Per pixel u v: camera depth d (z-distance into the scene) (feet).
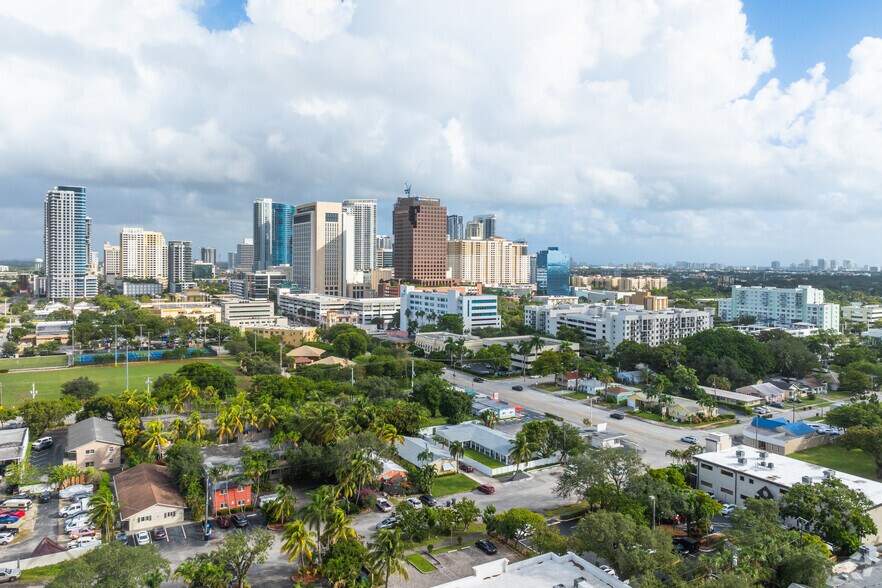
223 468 385.50
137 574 243.19
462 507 348.38
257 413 494.59
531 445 457.68
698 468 416.26
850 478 377.09
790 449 495.00
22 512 370.73
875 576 291.38
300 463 420.77
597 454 379.55
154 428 450.30
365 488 398.42
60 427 557.74
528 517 335.06
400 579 299.38
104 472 439.63
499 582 243.19
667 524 363.76
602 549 279.49
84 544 331.16
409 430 515.91
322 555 311.27
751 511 314.55
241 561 285.43
